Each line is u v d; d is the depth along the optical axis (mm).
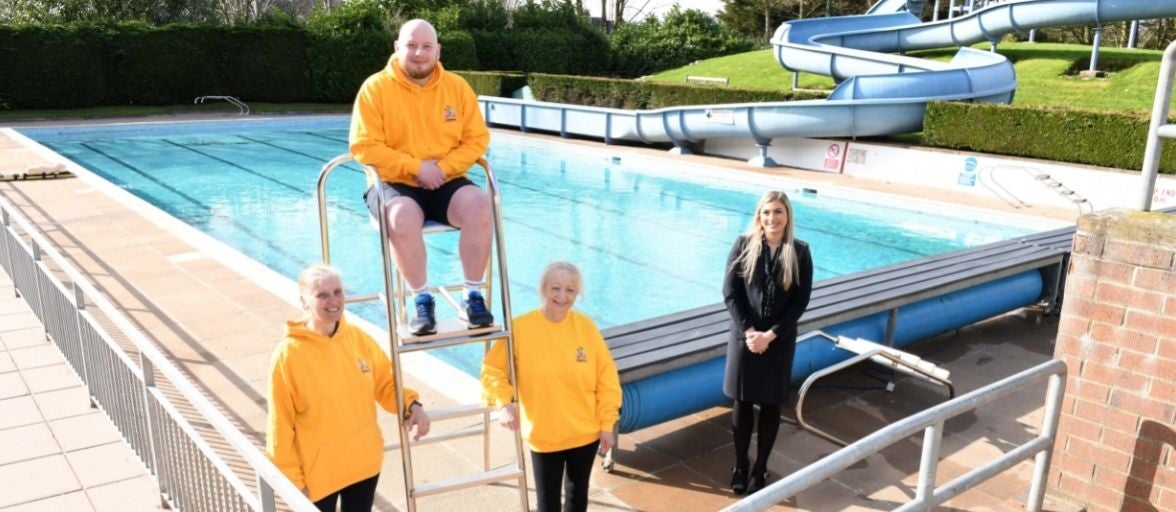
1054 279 7285
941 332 6484
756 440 4738
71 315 4777
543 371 3277
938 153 13781
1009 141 13555
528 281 9219
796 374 5316
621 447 4633
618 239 11195
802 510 3965
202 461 3047
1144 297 3447
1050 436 3668
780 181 14523
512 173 16641
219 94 25453
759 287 3900
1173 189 11172
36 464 4035
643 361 4461
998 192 12945
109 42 23422
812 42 22828
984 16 21250
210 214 12352
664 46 32625
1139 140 11945
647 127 18203
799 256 3889
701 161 16688
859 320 5863
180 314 6449
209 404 2811
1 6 25922
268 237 10953
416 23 3117
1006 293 6852
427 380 5262
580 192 14648
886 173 14570
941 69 16422
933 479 3051
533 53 30625
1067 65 20719
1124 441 3607
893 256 10367
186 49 24547
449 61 28578
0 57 21906
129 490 3826
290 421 2902
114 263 7945
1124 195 11625
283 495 2152
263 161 17547
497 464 4230
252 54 25547
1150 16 18312
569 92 22938
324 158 18109
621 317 8125
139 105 24562
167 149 18984
